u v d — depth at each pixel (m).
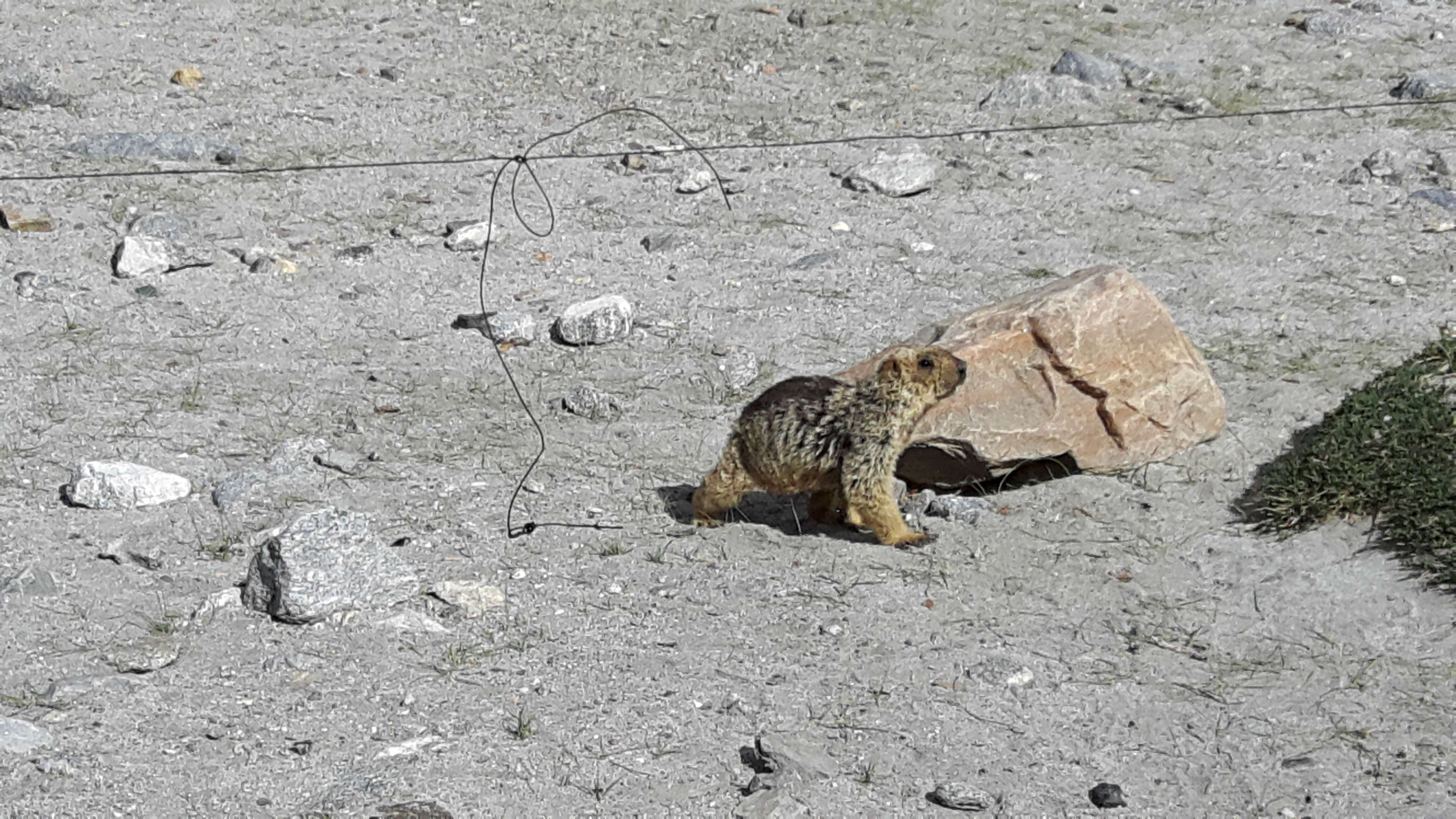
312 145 43.34
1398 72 50.12
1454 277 35.88
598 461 27.31
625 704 19.56
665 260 37.50
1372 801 18.02
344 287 35.25
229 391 29.86
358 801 17.33
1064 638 21.59
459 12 55.44
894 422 23.05
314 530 21.89
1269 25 55.03
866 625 21.72
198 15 53.72
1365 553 23.39
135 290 34.25
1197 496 25.73
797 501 26.23
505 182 41.91
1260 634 21.81
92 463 25.12
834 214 40.56
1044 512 25.39
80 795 17.33
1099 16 56.06
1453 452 24.66
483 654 20.69
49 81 44.81
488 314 33.94
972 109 47.84
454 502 25.39
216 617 21.42
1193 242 38.53
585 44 52.69
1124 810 17.78
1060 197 41.59
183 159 41.69
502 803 17.48
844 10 56.03
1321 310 34.09
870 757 18.59
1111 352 26.34
